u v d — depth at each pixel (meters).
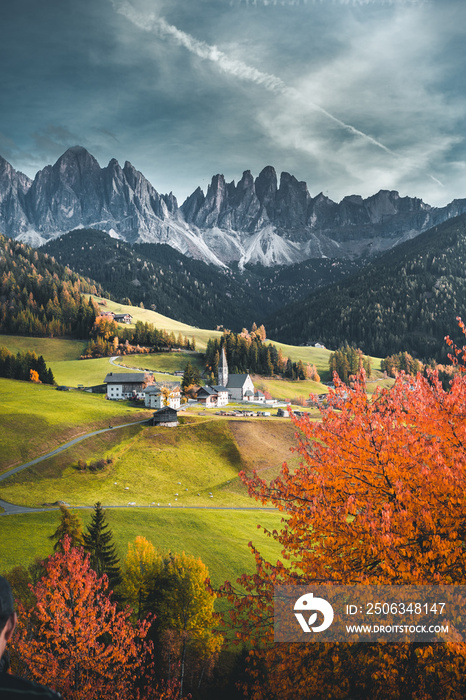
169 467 108.19
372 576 11.02
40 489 88.44
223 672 38.78
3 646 3.84
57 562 26.95
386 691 10.61
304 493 13.12
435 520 10.89
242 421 133.62
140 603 44.44
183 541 67.31
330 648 11.48
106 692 24.62
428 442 12.30
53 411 128.62
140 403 158.25
